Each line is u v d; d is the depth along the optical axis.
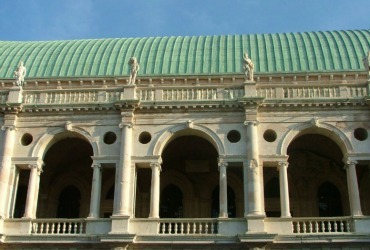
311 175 37.97
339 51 41.94
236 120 33.62
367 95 33.12
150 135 33.78
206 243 30.39
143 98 34.88
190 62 42.22
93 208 32.25
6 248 31.47
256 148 32.56
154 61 42.59
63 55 44.12
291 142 36.47
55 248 31.27
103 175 38.69
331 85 34.09
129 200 32.19
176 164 38.88
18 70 36.41
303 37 44.72
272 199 37.59
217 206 38.09
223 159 32.69
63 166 39.12
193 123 33.69
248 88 34.06
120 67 42.22
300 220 30.97
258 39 45.12
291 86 34.34
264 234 29.78
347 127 33.03
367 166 36.09
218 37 46.38
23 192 38.25
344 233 29.89
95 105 34.12
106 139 34.12
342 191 37.44
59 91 35.38
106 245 30.73
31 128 34.53
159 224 31.47
